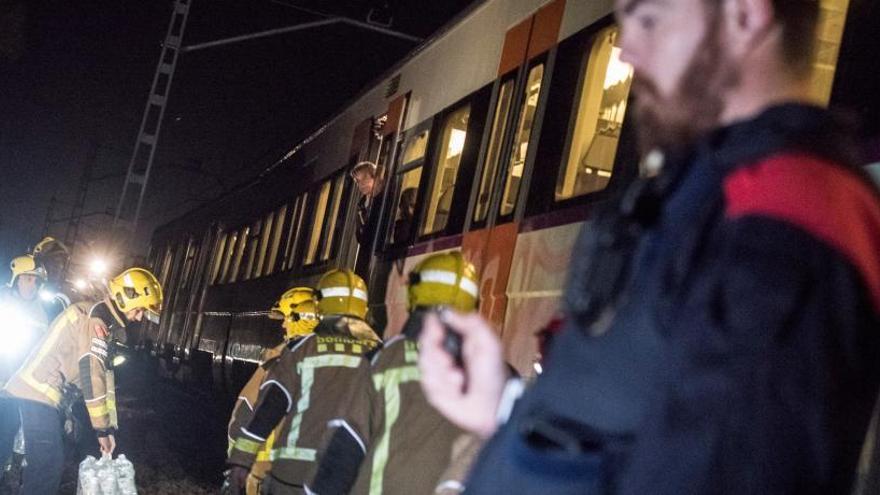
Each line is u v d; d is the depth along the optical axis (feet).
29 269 20.95
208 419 55.83
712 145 3.71
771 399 3.12
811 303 3.19
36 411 19.72
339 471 12.66
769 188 3.41
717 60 3.91
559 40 21.53
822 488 3.21
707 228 3.55
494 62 24.88
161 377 73.51
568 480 3.60
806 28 3.95
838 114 3.69
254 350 45.83
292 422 15.34
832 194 3.39
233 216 60.90
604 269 3.76
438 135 27.63
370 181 32.60
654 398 3.48
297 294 20.98
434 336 4.85
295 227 43.73
